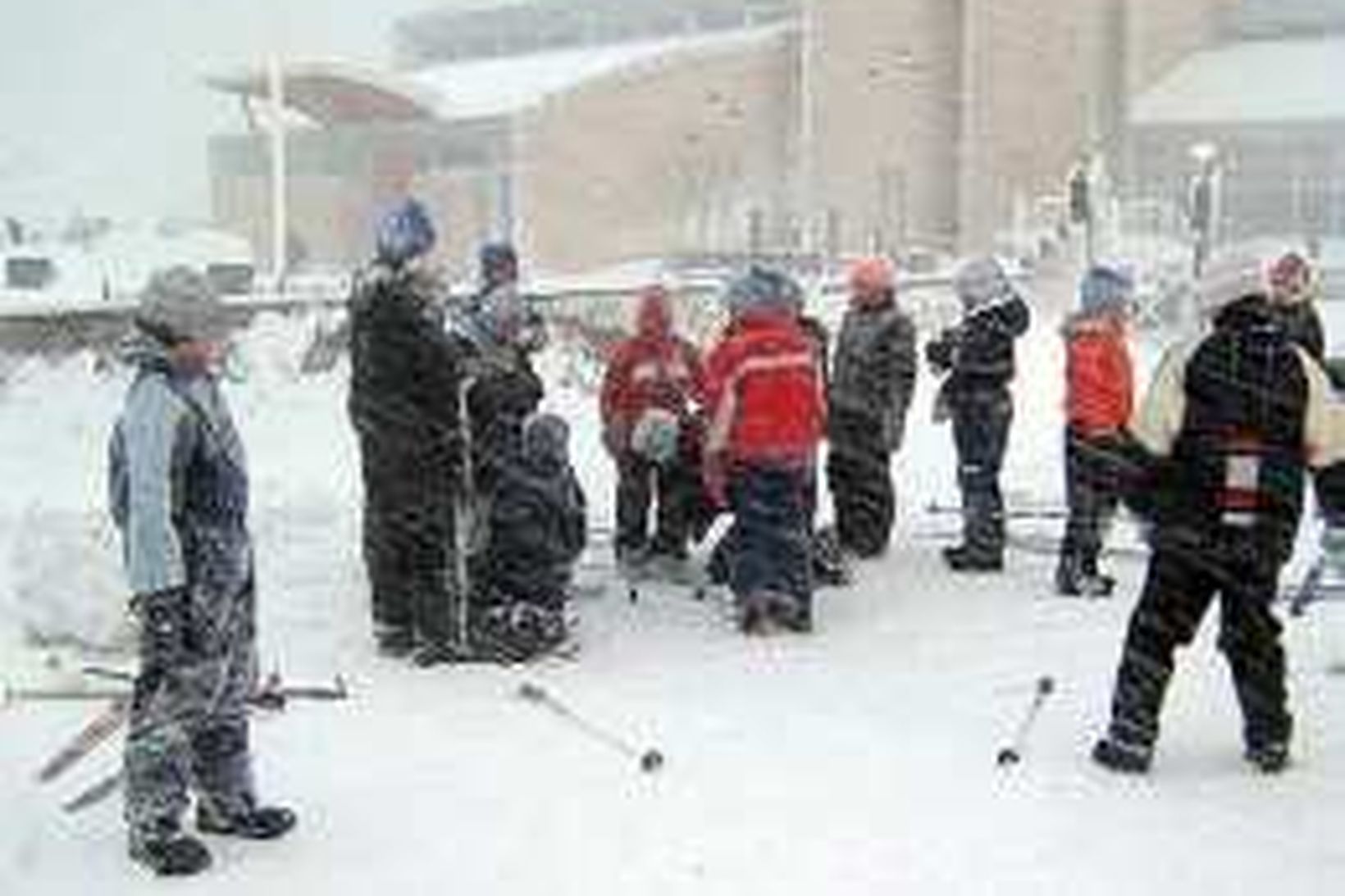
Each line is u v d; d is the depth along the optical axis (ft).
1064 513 46.39
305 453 57.31
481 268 36.65
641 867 23.95
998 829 25.16
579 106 184.75
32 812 26.03
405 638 34.45
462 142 187.93
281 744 29.09
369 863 24.16
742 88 191.31
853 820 25.55
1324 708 30.76
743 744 28.99
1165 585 27.27
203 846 24.20
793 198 191.52
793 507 36.50
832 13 188.96
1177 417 26.71
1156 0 194.90
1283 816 25.58
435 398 33.55
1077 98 193.47
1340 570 38.22
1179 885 23.20
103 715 30.25
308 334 66.85
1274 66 193.47
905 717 30.48
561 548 34.78
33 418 57.31
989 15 187.62
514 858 24.30
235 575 23.93
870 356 43.06
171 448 23.00
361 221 196.85
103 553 34.76
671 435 40.29
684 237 188.24
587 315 75.61
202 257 185.68
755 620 36.55
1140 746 27.53
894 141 189.88
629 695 31.86
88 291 150.51
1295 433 26.63
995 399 41.83
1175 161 190.49
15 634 35.01
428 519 33.81
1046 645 35.37
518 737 29.43
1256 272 26.48
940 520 48.67
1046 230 159.02
